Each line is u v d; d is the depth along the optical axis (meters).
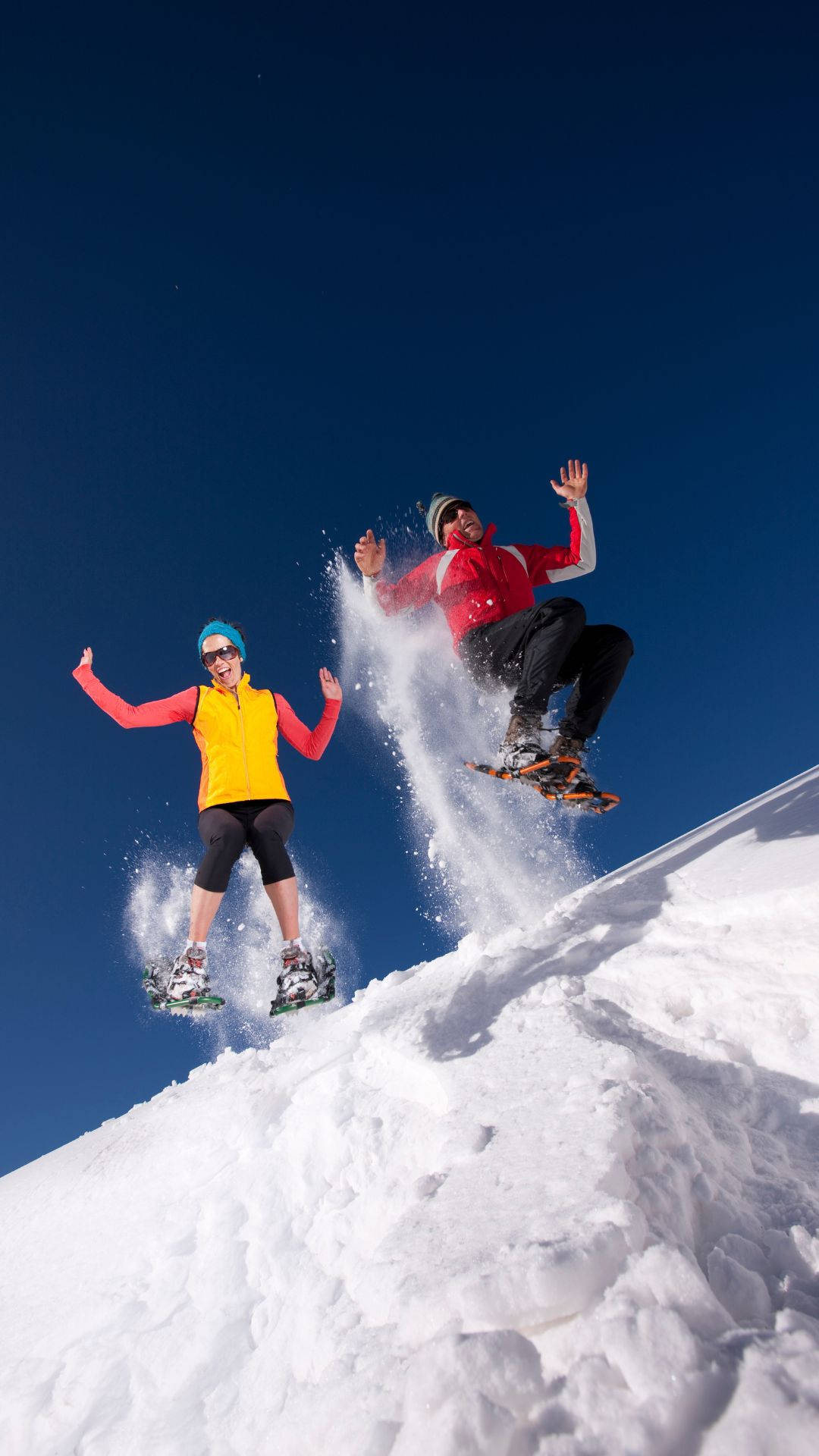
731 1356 1.18
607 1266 1.32
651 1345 1.19
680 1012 2.38
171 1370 2.09
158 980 3.76
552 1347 1.26
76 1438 2.05
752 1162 1.77
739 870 3.02
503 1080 2.13
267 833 3.74
